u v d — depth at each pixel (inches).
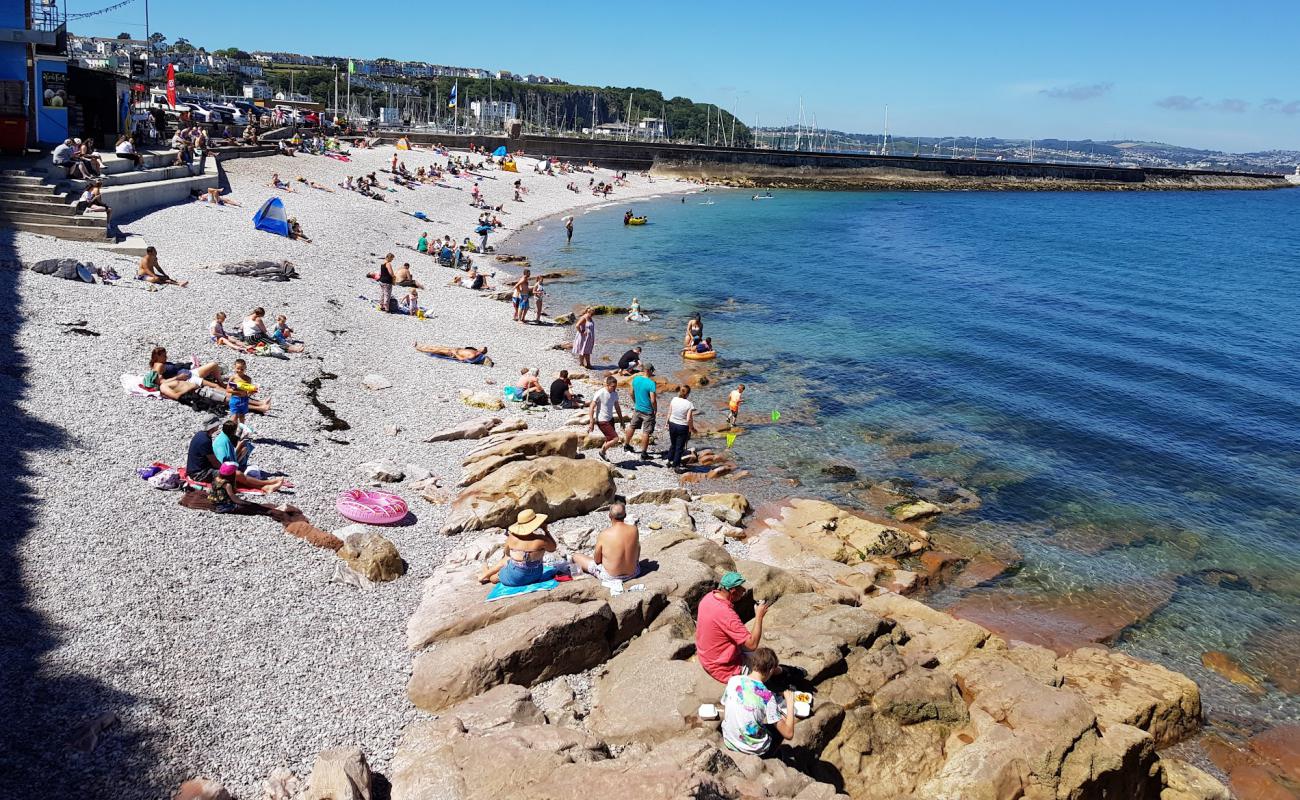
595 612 458.9
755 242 2691.9
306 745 374.6
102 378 734.5
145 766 345.1
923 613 582.2
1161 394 1221.1
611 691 429.7
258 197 1847.9
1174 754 514.9
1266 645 628.1
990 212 4512.8
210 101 4020.7
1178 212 5044.3
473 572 524.4
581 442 866.8
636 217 3002.0
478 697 407.5
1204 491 895.1
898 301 1817.2
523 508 633.6
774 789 351.9
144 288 1013.8
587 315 1159.6
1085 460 962.7
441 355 1088.2
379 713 402.0
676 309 1626.5
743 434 985.5
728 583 425.7
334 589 501.7
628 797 301.9
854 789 415.5
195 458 571.8
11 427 610.5
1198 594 693.3
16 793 316.2
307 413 796.0
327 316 1130.7
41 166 1259.2
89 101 1614.2
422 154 3346.5
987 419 1081.4
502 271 1929.1
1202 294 2091.5
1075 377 1286.9
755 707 382.0
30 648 398.0
